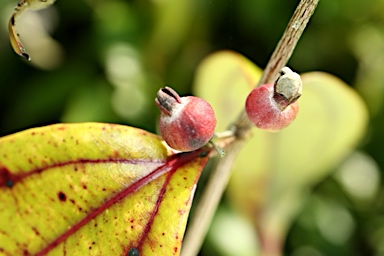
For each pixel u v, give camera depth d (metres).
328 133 0.21
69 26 0.33
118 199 0.16
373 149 0.36
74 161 0.16
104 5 0.33
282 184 0.22
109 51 0.32
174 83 0.33
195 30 0.33
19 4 0.16
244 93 0.20
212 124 0.15
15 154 0.16
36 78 0.33
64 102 0.33
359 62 0.35
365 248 0.37
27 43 0.33
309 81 0.19
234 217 0.30
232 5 0.33
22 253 0.15
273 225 0.23
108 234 0.16
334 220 0.35
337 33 0.35
